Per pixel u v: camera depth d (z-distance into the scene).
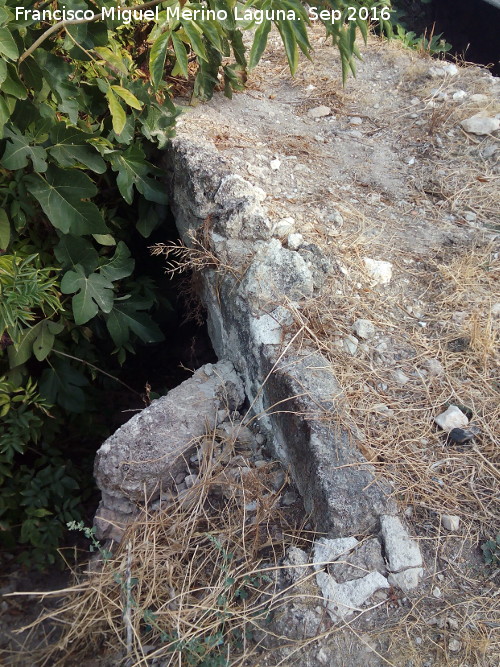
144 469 1.74
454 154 2.50
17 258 1.84
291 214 2.14
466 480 1.63
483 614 1.41
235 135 2.40
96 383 2.48
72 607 1.56
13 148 1.79
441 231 2.22
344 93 2.79
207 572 1.58
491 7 3.67
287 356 1.78
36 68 1.79
